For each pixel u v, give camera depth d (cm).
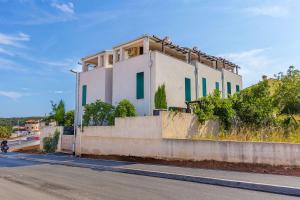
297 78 2173
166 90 2380
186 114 1873
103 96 2783
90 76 2989
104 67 2823
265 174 1138
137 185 991
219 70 3247
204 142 1498
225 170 1274
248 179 1023
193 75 2734
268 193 860
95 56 3022
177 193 849
